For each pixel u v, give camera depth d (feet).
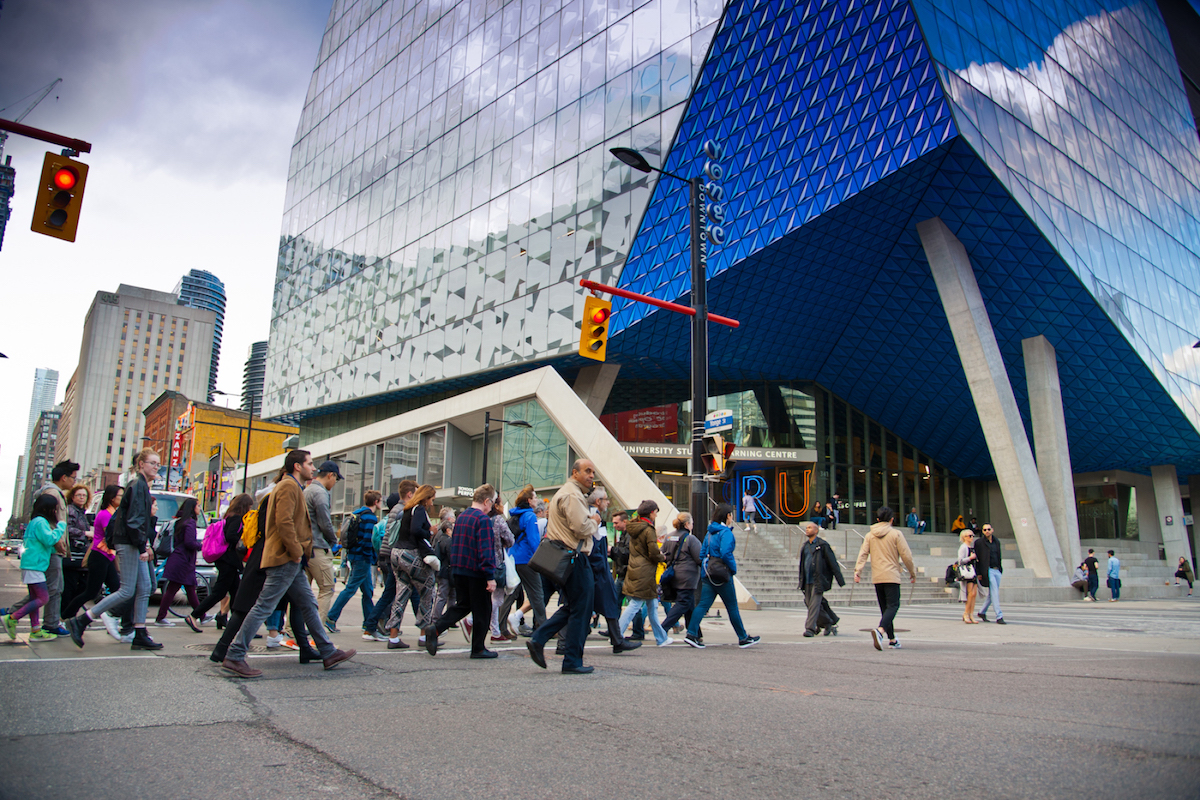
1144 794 9.98
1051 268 94.58
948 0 85.66
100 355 506.07
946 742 13.15
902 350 122.72
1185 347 122.21
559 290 115.55
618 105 110.01
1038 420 103.91
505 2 138.31
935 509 145.69
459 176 143.13
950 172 85.97
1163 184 133.08
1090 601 85.40
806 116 90.33
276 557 20.49
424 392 153.79
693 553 32.89
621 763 11.93
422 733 13.87
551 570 22.03
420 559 30.66
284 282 207.41
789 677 21.56
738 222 95.66
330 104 200.85
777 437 134.62
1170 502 129.59
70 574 36.17
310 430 200.34
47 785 10.17
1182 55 169.27
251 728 13.99
